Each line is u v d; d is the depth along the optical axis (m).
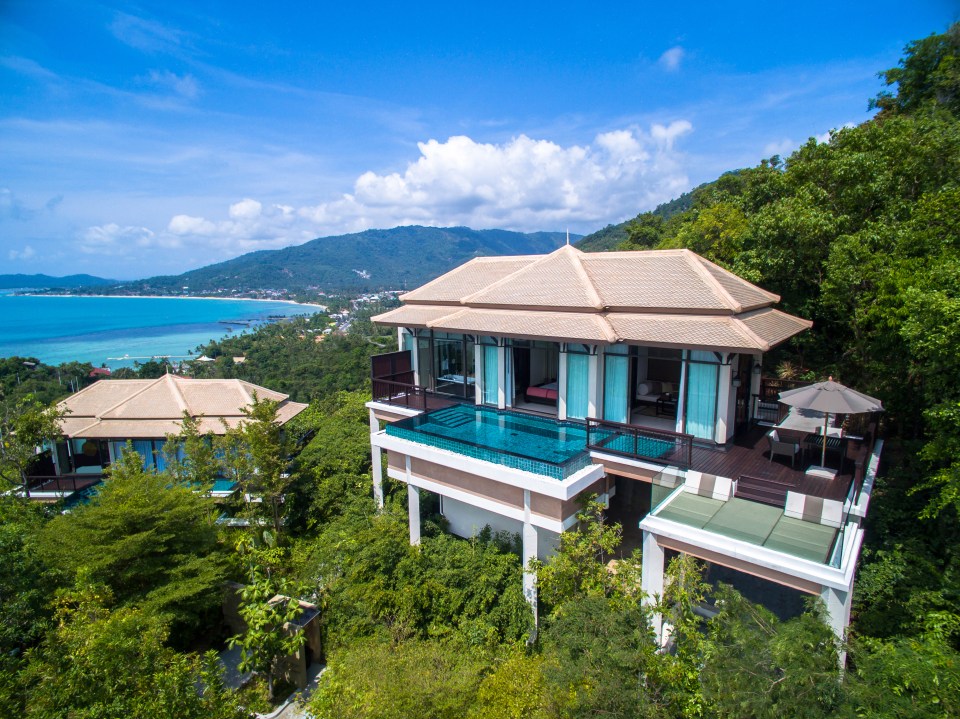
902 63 32.53
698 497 11.93
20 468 20.08
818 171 19.81
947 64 29.33
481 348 18.30
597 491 14.14
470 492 14.57
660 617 10.99
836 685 7.03
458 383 20.06
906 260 13.84
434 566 15.48
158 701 8.36
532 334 15.52
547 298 16.81
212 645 15.28
